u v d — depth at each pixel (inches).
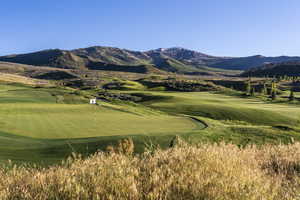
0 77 6309.1
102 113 1825.8
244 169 174.9
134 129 1203.2
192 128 1234.6
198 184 139.3
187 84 6496.1
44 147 779.4
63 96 3257.9
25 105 2235.5
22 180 154.5
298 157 244.4
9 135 975.6
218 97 4220.0
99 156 192.7
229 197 134.3
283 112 2436.0
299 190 161.6
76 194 128.8
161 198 126.9
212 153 196.7
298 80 7632.9
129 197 128.5
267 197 143.5
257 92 5757.9
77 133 1082.7
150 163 183.9
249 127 1140.5
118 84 6560.0
